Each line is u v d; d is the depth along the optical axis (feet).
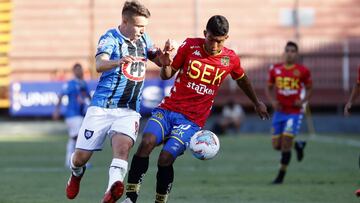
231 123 274.16
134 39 82.28
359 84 118.11
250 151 205.36
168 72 85.40
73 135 168.25
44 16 326.03
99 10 326.44
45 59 317.01
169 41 81.30
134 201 81.92
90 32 325.62
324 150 207.82
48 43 324.80
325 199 109.60
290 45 142.00
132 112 83.41
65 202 106.11
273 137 140.15
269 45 306.76
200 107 85.87
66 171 156.46
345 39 317.83
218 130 272.31
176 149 83.25
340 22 327.47
